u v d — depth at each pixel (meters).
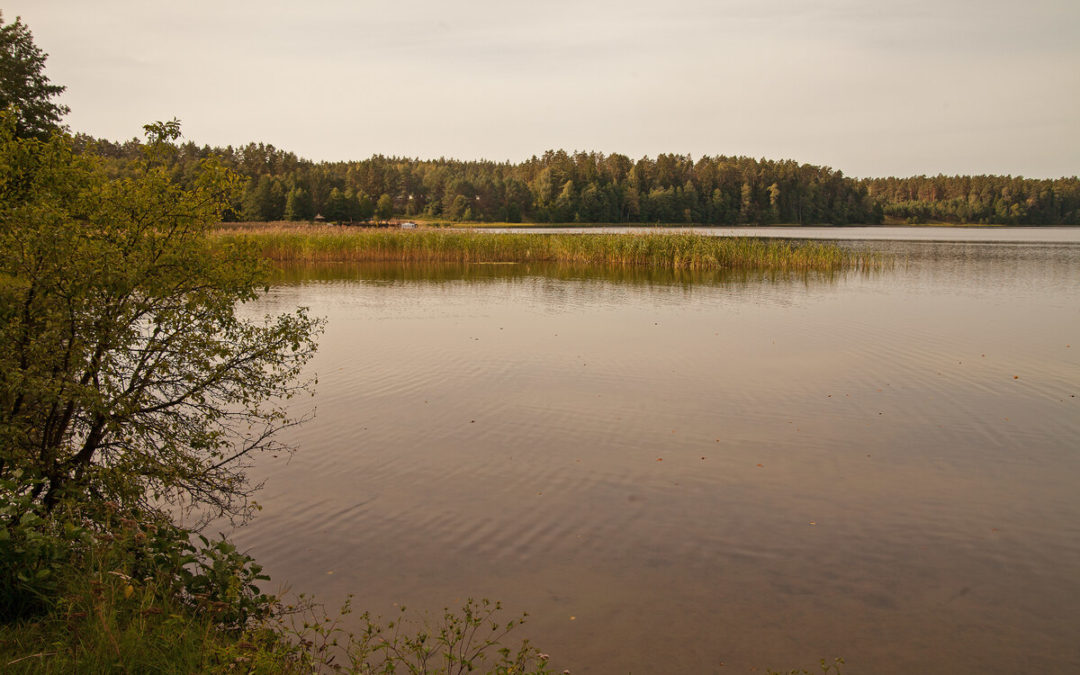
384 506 9.16
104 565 5.46
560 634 6.49
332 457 10.89
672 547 8.17
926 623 6.74
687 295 31.56
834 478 10.28
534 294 31.86
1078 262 51.34
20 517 5.33
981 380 16.03
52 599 5.08
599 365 17.31
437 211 156.12
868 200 162.12
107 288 6.91
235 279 7.89
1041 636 6.55
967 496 9.69
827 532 8.59
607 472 10.41
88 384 7.26
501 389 14.99
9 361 6.57
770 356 18.52
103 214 7.42
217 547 6.25
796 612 6.90
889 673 6.01
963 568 7.76
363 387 15.05
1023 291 33.47
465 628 6.09
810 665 6.11
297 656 5.47
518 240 50.00
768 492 9.77
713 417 13.16
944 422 12.93
